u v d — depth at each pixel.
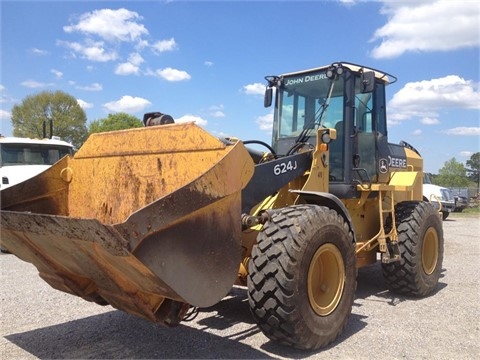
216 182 3.04
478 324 4.42
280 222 3.61
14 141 10.47
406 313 4.80
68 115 45.84
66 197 4.37
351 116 5.35
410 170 6.94
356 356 3.56
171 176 3.68
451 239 11.51
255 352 3.59
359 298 5.48
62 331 4.09
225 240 3.11
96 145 4.27
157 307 3.18
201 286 2.95
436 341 3.92
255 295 3.47
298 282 3.45
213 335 3.97
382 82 6.06
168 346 3.72
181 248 2.84
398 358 3.54
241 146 3.27
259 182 4.10
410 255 5.43
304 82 5.75
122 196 4.00
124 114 44.81
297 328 3.45
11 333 4.05
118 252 2.58
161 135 3.80
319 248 3.68
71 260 3.22
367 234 5.69
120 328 4.15
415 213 5.60
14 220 3.19
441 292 5.84
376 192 5.74
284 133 5.84
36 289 5.65
